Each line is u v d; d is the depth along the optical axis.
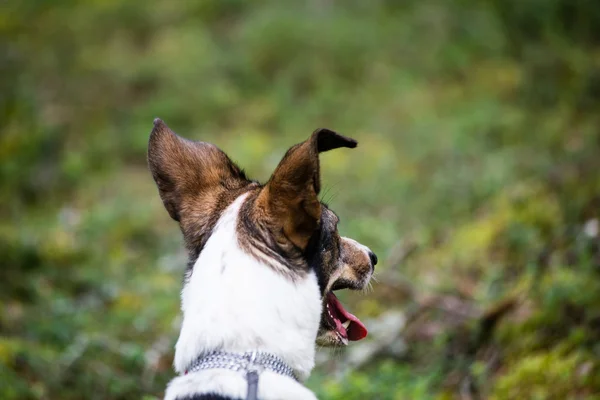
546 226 9.54
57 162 15.04
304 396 3.82
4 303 9.27
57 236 11.66
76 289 10.26
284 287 3.92
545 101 16.05
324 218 4.32
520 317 7.64
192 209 4.30
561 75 16.66
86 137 16.28
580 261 7.98
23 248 10.56
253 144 15.40
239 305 3.86
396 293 9.45
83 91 17.72
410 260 10.30
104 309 9.86
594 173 10.21
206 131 16.56
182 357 3.90
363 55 18.14
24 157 14.66
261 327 3.84
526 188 10.77
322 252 4.26
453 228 11.14
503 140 14.45
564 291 7.47
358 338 4.70
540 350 7.27
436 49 18.39
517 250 9.33
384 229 11.34
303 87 17.70
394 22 19.31
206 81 17.80
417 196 12.48
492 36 18.86
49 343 8.50
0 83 16.89
